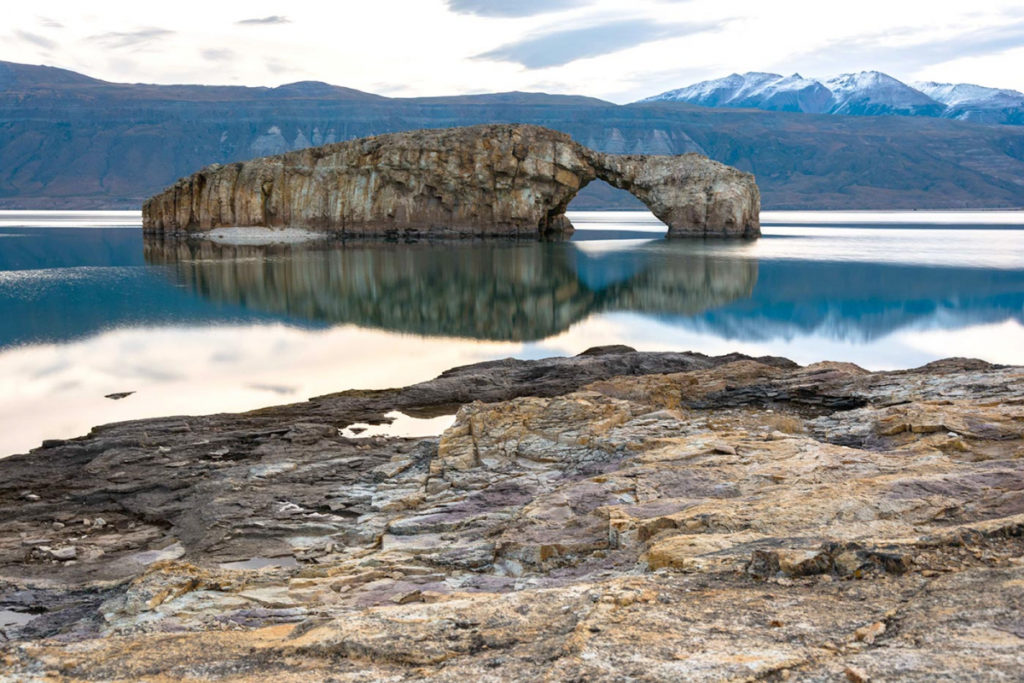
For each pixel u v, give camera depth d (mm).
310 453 22281
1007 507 11898
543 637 8258
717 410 25750
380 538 15680
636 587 9453
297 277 71250
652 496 14930
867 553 9547
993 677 6238
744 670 6781
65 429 26969
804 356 41469
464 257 88562
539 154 115188
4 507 18594
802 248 104375
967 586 8469
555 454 19828
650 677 6793
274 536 16547
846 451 17031
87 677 8125
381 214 116750
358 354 40812
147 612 11867
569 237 124250
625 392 26266
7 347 41344
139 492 19391
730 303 59719
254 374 35844
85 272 74562
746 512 12477
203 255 91500
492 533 14805
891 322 51688
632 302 60031
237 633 9570
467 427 21688
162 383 33938
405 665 7910
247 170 120375
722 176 124250
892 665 6676
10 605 13273
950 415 19359
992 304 58312
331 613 11008
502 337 46469
